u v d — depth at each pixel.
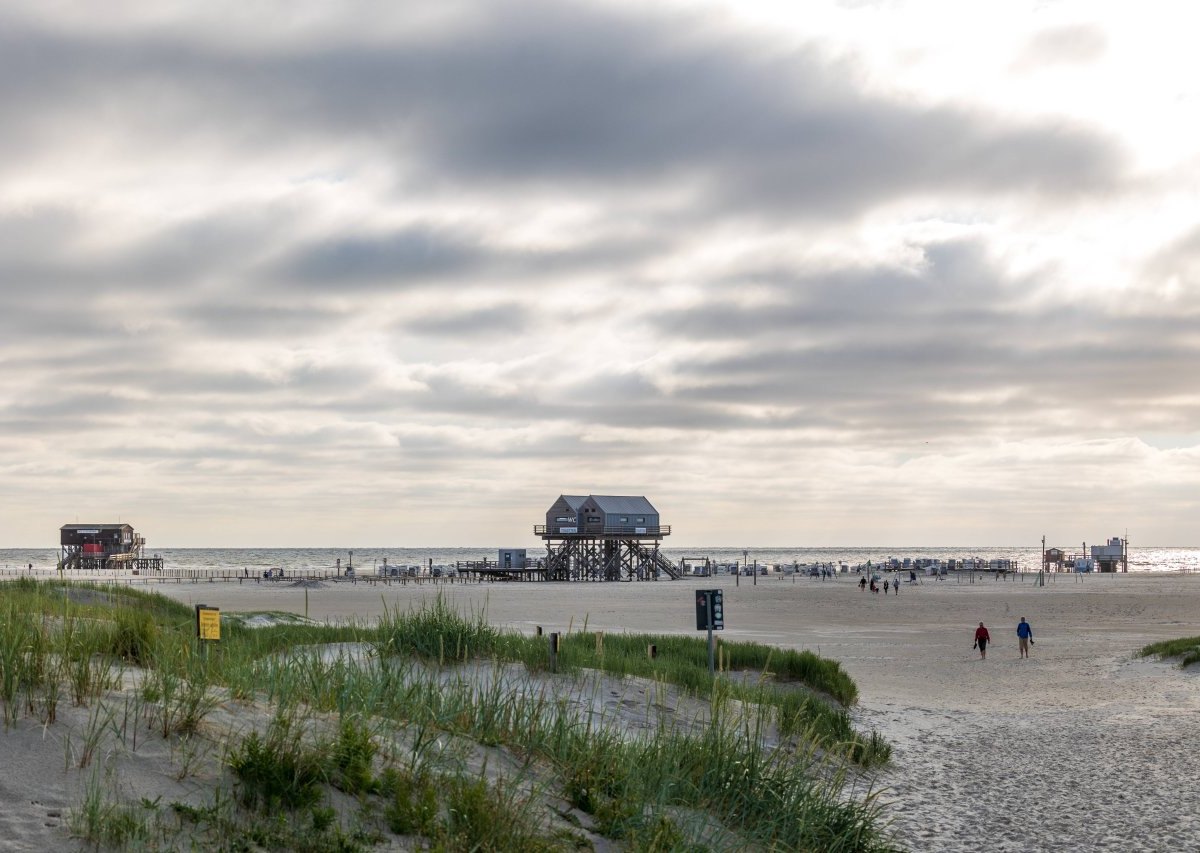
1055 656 37.34
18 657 6.77
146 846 5.15
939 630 50.88
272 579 121.38
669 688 16.22
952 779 14.85
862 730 18.84
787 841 8.59
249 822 5.78
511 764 8.41
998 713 22.28
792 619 58.72
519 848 6.41
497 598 79.06
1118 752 17.39
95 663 7.92
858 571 181.12
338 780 6.54
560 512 128.50
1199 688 27.06
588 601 74.44
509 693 10.55
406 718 8.60
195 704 6.82
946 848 11.05
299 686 8.52
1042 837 11.72
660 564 132.75
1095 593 101.81
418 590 93.06
